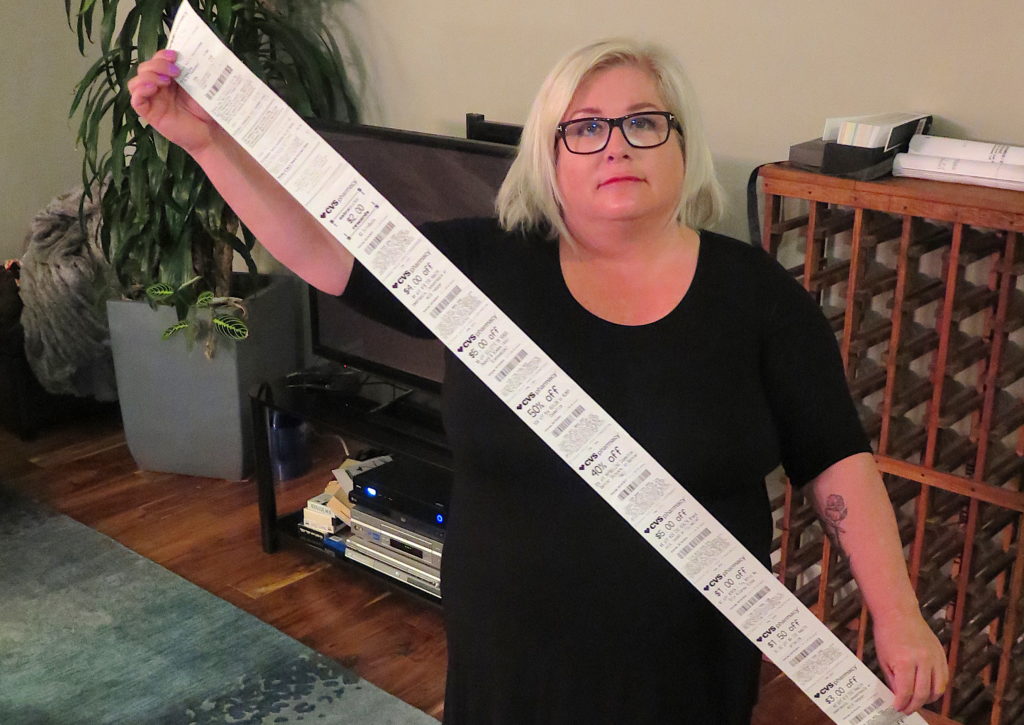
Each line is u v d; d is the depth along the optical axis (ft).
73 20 13.37
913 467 6.74
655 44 4.31
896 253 7.16
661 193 4.19
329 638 8.39
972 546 6.72
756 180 7.32
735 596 4.16
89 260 11.30
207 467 10.90
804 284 6.94
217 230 9.79
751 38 7.48
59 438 11.95
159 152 9.12
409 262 4.17
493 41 9.07
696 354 4.20
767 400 4.35
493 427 4.34
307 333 11.37
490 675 4.61
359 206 4.17
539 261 4.40
